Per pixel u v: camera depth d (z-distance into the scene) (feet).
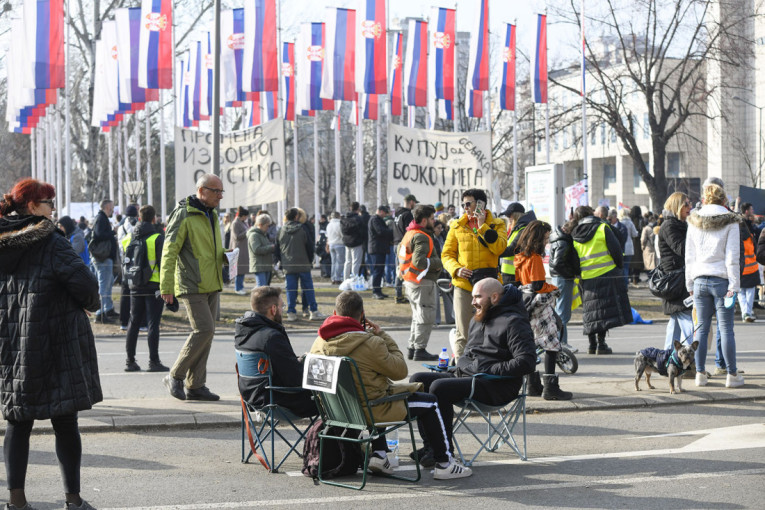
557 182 87.10
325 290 116.06
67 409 27.68
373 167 287.28
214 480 34.17
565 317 63.31
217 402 48.24
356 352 33.30
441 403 35.91
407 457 38.14
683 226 53.98
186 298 47.78
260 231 93.81
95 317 89.04
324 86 125.90
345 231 112.06
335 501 31.32
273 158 106.52
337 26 125.39
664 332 82.64
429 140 111.45
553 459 37.04
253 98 133.80
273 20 119.96
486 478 34.35
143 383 56.85
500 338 37.01
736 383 51.13
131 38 124.47
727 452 37.73
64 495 31.89
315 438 34.99
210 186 48.24
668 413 46.11
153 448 39.34
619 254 67.15
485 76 136.15
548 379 48.16
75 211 208.74
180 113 176.45
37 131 230.27
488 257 53.62
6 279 28.09
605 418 45.06
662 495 31.63
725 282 50.03
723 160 383.86
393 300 103.76
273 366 35.45
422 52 134.10
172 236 47.62
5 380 27.84
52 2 116.78
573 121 216.95
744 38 201.87
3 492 32.27
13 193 28.71
